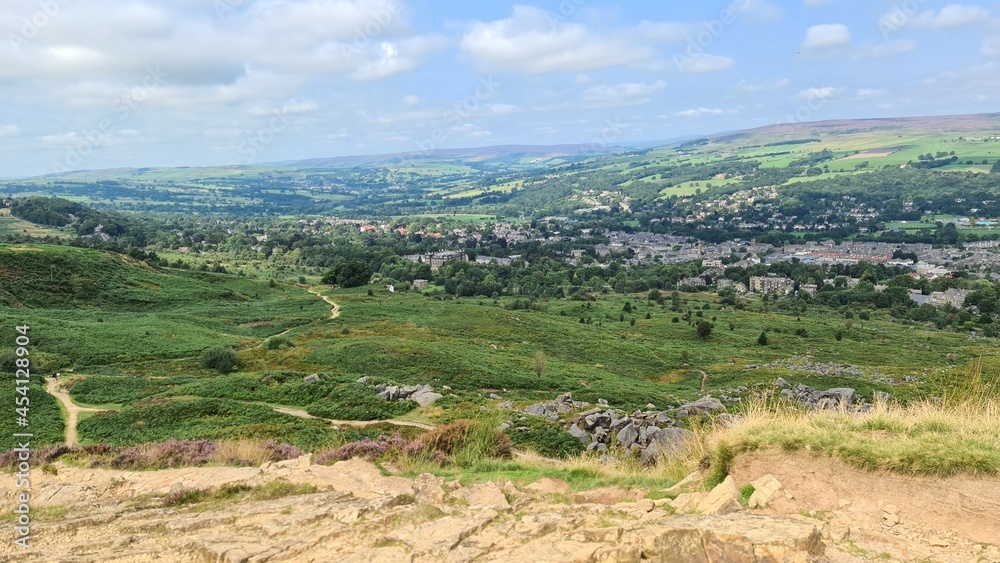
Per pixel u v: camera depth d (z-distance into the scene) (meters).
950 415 10.73
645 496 10.46
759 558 7.01
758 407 12.84
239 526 9.45
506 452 16.44
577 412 31.02
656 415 28.36
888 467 8.99
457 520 8.48
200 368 56.19
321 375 45.00
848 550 7.43
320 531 8.41
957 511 8.02
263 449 17.50
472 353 67.12
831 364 76.31
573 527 8.16
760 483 9.41
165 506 11.50
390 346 62.88
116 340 63.25
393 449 15.20
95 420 35.50
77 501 12.57
